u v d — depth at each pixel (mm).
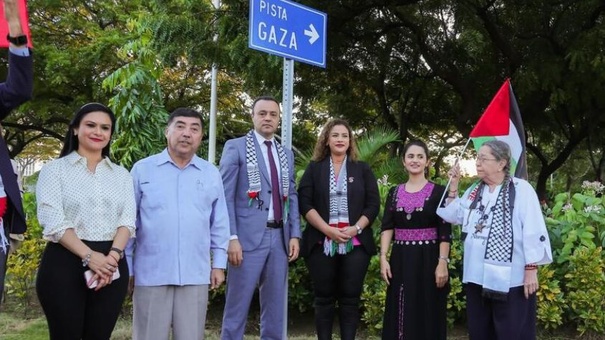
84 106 3229
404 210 4199
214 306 6129
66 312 3020
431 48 12219
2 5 2965
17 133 21500
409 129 16219
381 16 11852
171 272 3326
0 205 2783
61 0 16156
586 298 5109
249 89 12172
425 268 4117
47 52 15461
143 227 3367
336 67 12539
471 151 12453
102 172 3211
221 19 9461
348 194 4246
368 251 4242
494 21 11727
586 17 10594
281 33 4082
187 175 3475
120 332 5359
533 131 14898
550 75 10312
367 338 5363
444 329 4113
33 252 6188
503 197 3584
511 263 3494
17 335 5320
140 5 14773
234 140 4223
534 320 3578
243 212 4086
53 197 3037
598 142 14133
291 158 4293
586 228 5344
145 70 8461
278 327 4125
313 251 4281
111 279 3090
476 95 12711
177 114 3453
